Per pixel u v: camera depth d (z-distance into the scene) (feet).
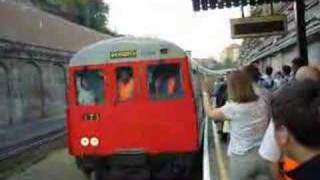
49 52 116.26
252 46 161.58
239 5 50.42
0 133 82.12
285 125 6.35
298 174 6.23
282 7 88.63
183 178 37.55
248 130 18.24
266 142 11.45
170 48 34.76
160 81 34.91
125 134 35.22
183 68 34.55
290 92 6.40
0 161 56.49
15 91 97.35
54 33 126.11
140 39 35.14
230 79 18.79
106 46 35.47
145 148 34.99
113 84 35.29
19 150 63.36
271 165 11.47
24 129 88.22
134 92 35.14
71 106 35.96
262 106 18.35
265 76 40.47
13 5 104.06
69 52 132.16
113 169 35.47
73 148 35.94
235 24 54.03
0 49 90.48
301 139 6.23
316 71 14.07
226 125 44.86
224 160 38.47
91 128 35.60
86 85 35.81
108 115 35.37
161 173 35.12
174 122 34.73
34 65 108.58
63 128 90.94
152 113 34.91
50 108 116.37
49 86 116.47
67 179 43.01
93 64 35.60
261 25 53.72
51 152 61.21
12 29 99.66
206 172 28.58
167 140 34.81
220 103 48.67
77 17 196.03
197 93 39.93
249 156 18.26
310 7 62.34
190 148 34.53
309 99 6.27
